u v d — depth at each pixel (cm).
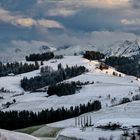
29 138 11612
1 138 10969
